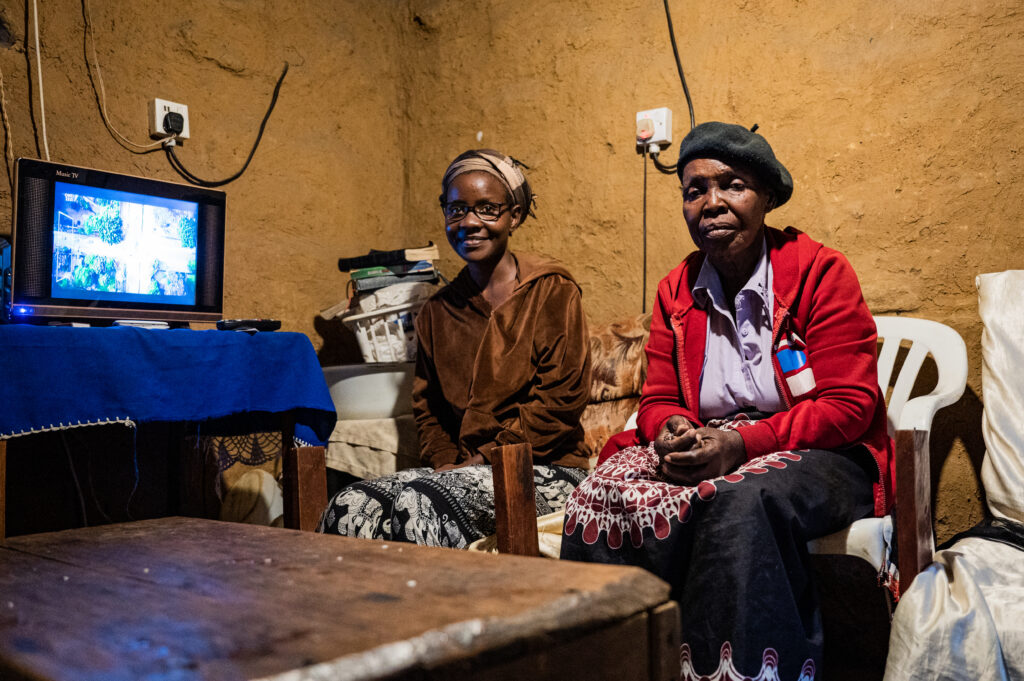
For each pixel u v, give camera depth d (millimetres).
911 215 2484
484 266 2523
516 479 1616
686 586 1505
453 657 685
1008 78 2336
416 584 871
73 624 794
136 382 2084
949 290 2414
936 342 2186
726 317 1921
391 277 3090
